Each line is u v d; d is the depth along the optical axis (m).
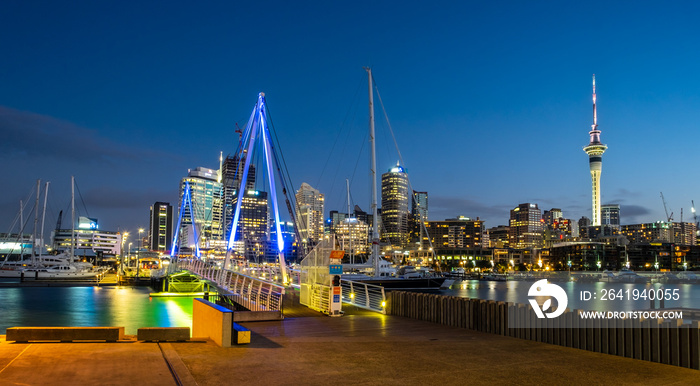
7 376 12.56
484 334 22.47
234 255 157.50
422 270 163.38
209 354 16.58
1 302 99.00
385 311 31.78
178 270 115.12
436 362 16.22
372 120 96.56
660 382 13.95
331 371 14.73
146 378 12.82
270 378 13.70
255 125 71.19
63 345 16.58
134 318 75.06
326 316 30.25
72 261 183.62
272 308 35.62
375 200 98.44
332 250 31.09
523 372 14.96
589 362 16.39
